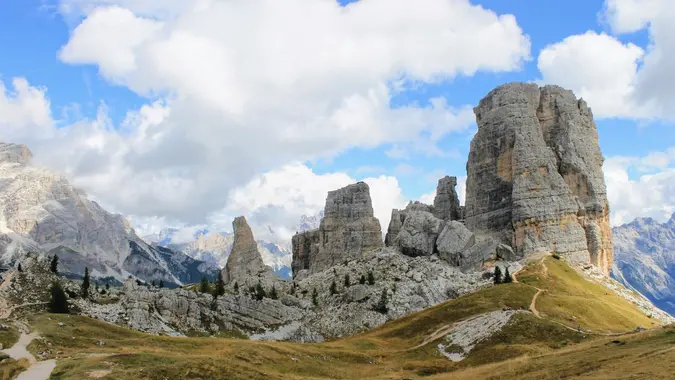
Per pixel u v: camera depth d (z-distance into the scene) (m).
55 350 87.50
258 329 161.75
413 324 151.50
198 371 78.62
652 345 77.75
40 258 156.62
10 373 74.31
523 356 96.94
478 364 103.94
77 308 129.88
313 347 118.94
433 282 193.00
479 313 146.00
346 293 193.88
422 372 102.88
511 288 164.12
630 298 184.00
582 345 93.81
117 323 130.75
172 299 149.50
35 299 127.88
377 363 114.06
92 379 70.31
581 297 164.12
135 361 80.12
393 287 194.50
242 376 80.69
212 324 152.50
